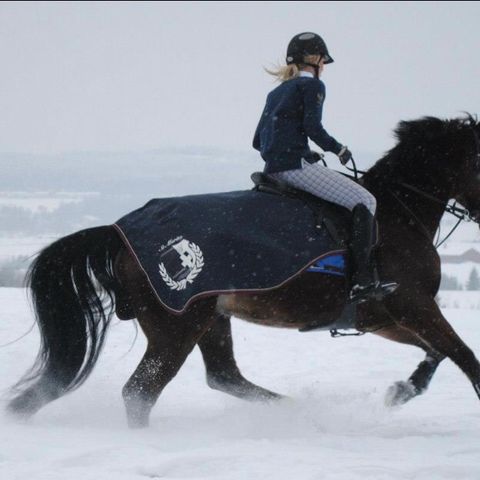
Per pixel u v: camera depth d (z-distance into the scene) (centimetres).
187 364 1549
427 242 1037
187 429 952
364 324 1034
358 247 971
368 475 727
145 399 937
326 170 995
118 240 988
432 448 862
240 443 839
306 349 1795
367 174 1072
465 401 1223
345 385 1389
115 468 722
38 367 971
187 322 951
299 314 984
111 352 1659
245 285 950
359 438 911
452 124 1084
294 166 989
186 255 952
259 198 994
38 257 978
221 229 963
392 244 1012
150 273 951
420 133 1072
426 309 997
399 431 974
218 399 1223
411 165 1068
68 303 967
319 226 985
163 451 816
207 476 722
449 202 1129
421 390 1052
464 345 993
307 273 971
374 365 1611
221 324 1066
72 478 691
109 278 984
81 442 828
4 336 1775
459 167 1082
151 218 986
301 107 990
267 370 1544
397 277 998
